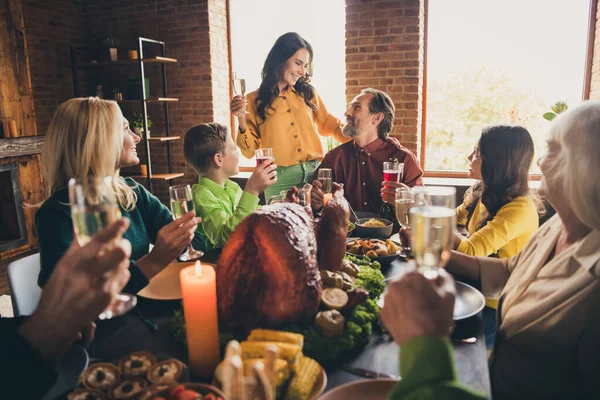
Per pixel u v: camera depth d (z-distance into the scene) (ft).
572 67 12.45
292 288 2.88
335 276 3.45
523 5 12.58
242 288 3.01
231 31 16.14
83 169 4.28
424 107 13.93
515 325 3.42
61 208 4.03
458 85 13.53
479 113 13.50
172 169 16.48
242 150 10.36
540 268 3.52
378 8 12.76
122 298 3.06
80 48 15.70
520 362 3.40
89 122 4.23
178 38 15.55
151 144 16.63
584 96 12.45
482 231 5.28
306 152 10.47
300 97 10.39
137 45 15.89
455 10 13.16
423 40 13.50
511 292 3.73
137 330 3.32
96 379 2.49
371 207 9.04
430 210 2.46
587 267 3.01
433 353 1.77
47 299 2.10
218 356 2.65
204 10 14.96
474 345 3.04
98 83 17.03
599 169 2.90
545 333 3.19
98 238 2.01
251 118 10.44
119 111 4.47
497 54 13.02
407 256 4.87
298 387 2.37
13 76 14.28
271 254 2.91
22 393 2.29
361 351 2.98
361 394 2.34
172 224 4.07
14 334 2.21
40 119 15.34
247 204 5.88
